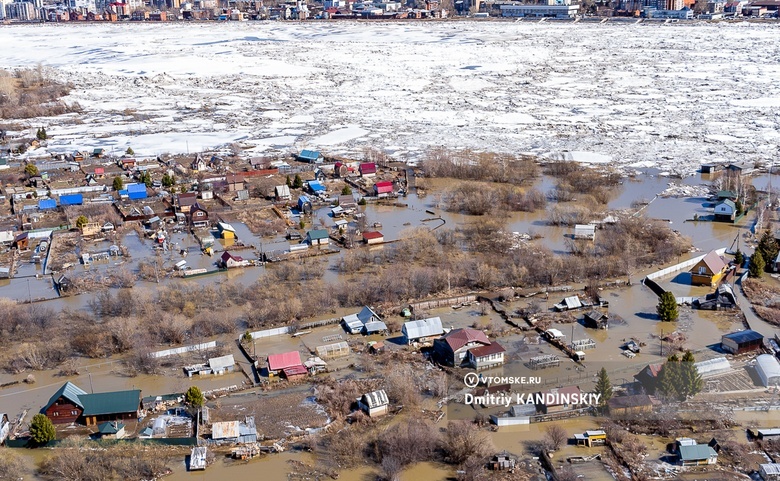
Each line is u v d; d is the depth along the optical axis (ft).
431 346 188.34
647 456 142.51
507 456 141.79
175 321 196.34
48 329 201.26
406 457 142.72
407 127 474.49
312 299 211.82
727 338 182.91
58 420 157.69
